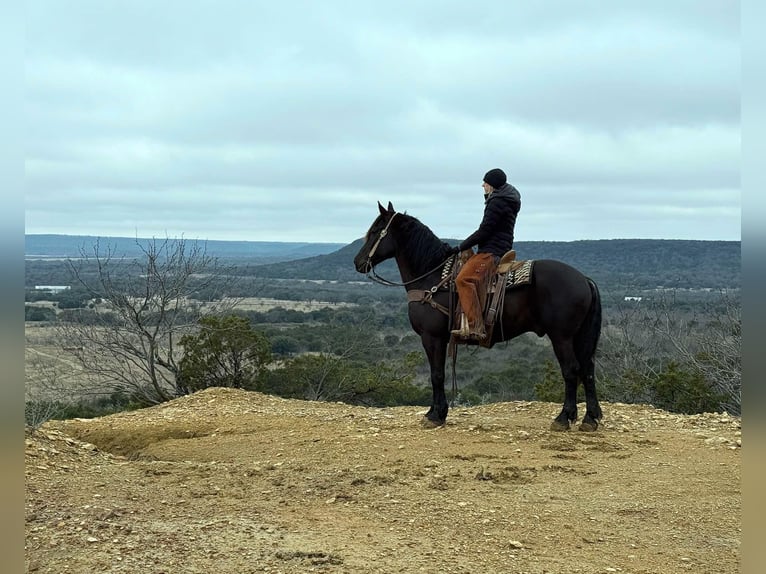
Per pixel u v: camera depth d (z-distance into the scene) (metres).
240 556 4.73
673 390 18.56
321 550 4.84
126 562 4.57
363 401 23.92
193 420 10.57
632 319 24.88
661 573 4.61
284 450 8.34
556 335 8.45
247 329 20.83
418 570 4.56
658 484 6.59
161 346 22.53
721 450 7.99
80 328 20.83
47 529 5.11
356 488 6.42
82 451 8.12
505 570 4.60
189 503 5.96
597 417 8.82
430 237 8.95
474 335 8.48
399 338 34.34
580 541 5.14
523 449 7.93
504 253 8.57
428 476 6.82
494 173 8.59
